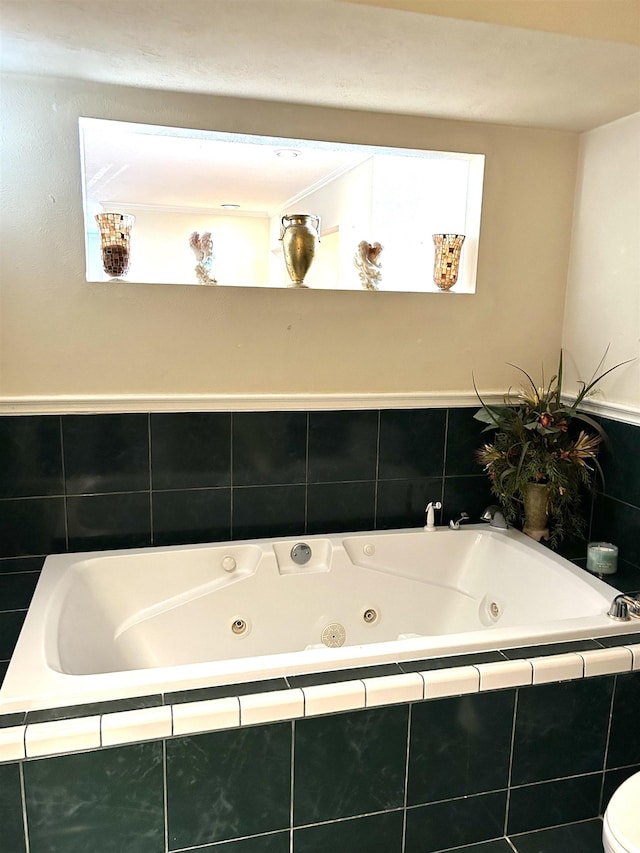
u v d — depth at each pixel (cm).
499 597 244
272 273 651
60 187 212
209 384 236
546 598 226
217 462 240
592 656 174
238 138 229
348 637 248
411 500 264
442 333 257
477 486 272
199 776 149
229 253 644
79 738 140
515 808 178
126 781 145
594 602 205
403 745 162
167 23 162
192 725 146
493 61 184
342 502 256
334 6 152
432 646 171
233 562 238
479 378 265
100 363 225
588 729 178
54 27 165
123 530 236
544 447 247
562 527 254
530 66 188
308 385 246
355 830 164
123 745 143
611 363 244
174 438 235
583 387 260
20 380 220
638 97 213
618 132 237
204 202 577
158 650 227
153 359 229
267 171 416
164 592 232
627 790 140
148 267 627
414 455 262
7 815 141
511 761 173
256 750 151
